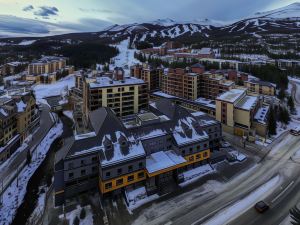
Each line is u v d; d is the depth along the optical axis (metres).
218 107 99.00
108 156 56.06
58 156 57.25
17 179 65.00
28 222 49.50
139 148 60.06
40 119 118.44
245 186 59.56
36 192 59.97
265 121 93.88
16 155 79.50
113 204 54.16
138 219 49.28
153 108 84.25
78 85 147.75
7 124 79.94
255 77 176.00
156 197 56.03
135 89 100.75
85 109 104.44
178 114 72.88
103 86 94.12
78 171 55.72
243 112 91.31
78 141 57.22
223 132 96.94
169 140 67.38
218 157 72.44
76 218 49.78
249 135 87.69
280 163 70.62
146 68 157.88
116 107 98.00
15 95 102.56
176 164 59.97
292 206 51.31
